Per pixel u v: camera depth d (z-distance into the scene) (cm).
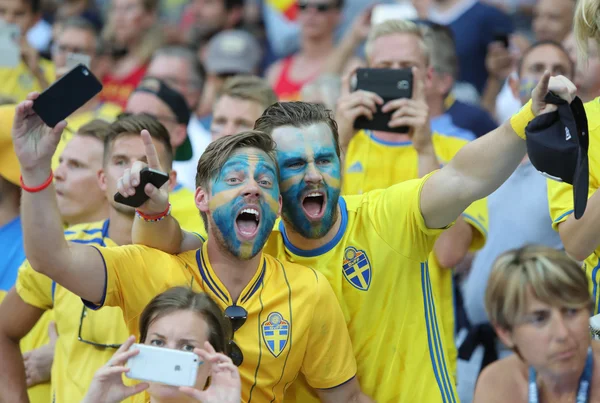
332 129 382
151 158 346
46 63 765
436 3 771
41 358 456
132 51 825
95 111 759
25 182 333
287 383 369
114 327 414
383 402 379
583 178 307
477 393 423
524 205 526
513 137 335
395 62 526
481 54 757
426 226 372
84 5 953
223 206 355
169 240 367
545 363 399
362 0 878
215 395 316
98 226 450
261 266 368
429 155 472
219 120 564
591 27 357
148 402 354
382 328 380
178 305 337
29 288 438
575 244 375
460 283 572
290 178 371
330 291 370
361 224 388
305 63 791
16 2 770
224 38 816
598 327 395
